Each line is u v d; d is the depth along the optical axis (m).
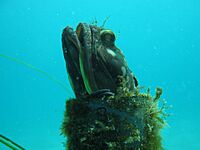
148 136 0.18
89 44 0.18
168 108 0.19
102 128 0.17
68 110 0.18
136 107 0.17
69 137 0.17
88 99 0.17
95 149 0.17
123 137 0.17
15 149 0.14
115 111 0.17
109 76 0.18
